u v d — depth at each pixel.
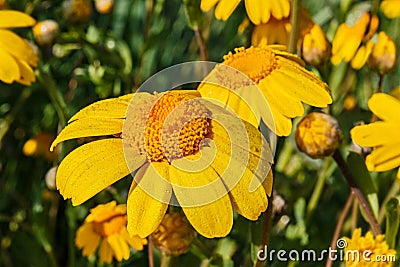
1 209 0.45
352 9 0.40
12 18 0.36
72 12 0.40
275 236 0.38
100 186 0.27
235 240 0.37
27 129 0.47
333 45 0.36
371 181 0.32
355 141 0.30
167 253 0.31
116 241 0.35
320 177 0.38
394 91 0.36
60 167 0.28
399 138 0.30
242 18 0.50
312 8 0.51
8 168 0.46
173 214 0.31
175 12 0.53
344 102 0.43
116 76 0.41
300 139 0.31
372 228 0.31
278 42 0.36
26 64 0.36
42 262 0.43
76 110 0.43
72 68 0.46
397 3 0.37
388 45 0.35
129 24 0.50
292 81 0.29
